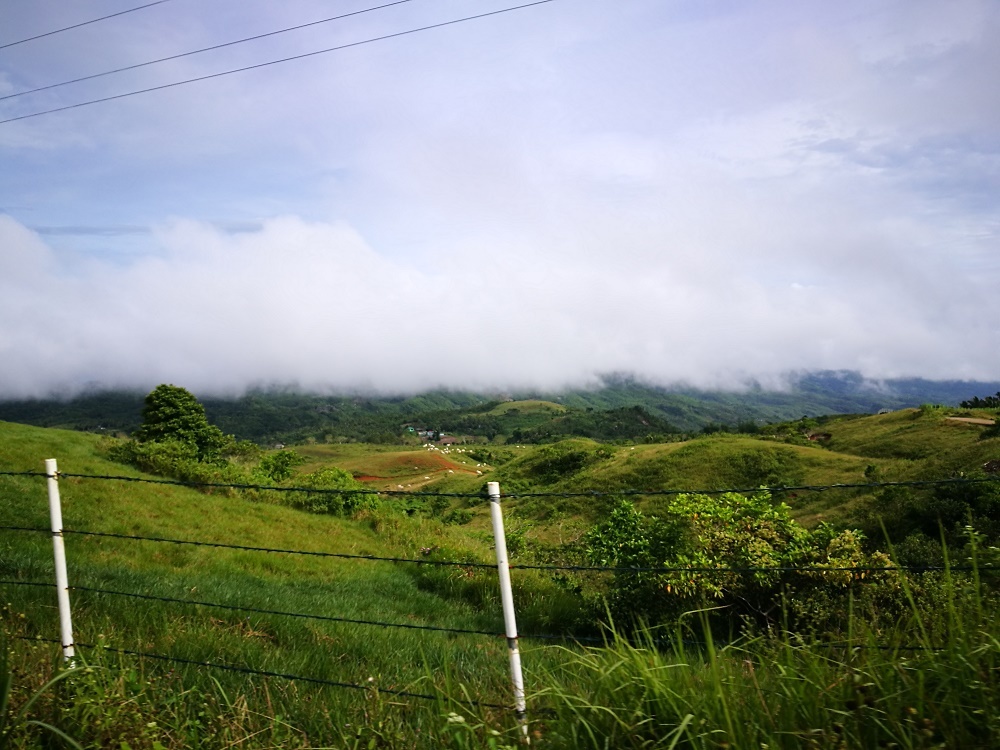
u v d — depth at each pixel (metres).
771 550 8.65
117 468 25.53
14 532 11.98
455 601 12.07
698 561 8.58
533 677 3.79
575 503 44.12
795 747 2.70
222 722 3.44
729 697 2.93
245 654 5.08
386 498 29.94
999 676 2.86
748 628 3.89
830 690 2.95
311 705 3.85
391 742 3.21
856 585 7.65
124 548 12.59
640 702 2.90
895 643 3.25
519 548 18.33
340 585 12.48
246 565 13.41
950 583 3.14
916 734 2.64
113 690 3.42
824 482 50.72
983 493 21.02
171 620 5.94
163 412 39.16
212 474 28.53
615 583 9.23
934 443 53.78
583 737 2.94
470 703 3.30
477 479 94.69
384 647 6.36
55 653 4.08
